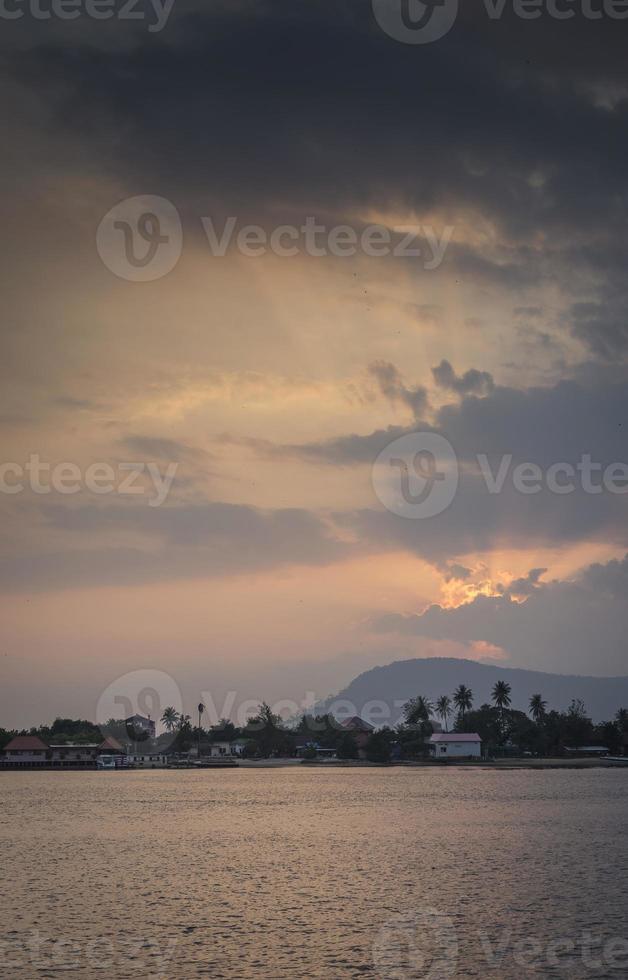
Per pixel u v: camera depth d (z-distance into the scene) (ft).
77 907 198.29
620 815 382.01
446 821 368.07
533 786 586.04
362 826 356.79
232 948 164.14
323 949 163.43
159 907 197.77
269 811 433.48
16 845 307.78
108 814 429.79
